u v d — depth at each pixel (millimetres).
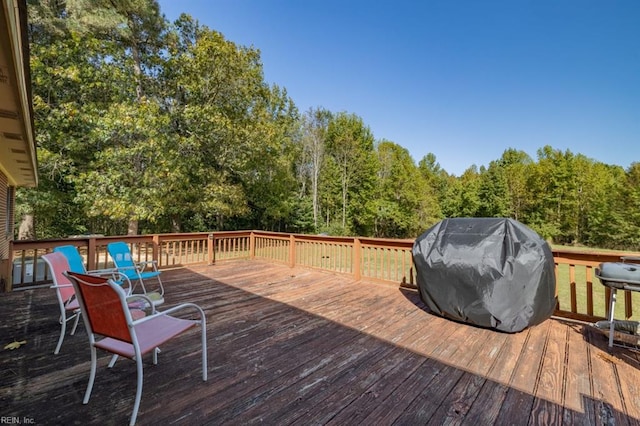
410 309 3951
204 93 9766
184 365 2387
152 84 9625
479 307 3195
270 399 1952
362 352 2693
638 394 2068
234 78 10109
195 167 9836
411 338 3025
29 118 2943
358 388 2109
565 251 3586
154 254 6293
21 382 2092
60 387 2035
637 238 17156
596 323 3047
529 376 2307
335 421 1743
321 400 1953
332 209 21125
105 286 1693
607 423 1758
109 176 8203
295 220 17125
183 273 6109
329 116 21781
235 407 1854
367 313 3777
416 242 3879
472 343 2916
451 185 26281
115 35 8977
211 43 9320
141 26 9359
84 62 8242
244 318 3549
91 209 8391
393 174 20875
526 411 1870
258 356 2576
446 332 3188
